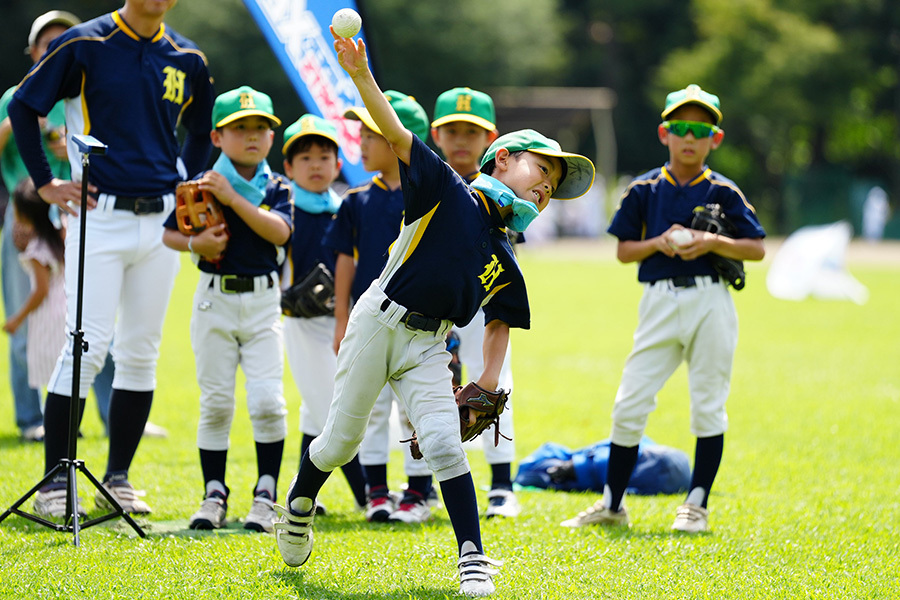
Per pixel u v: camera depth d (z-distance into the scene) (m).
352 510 15.91
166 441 20.64
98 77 14.30
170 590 10.91
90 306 14.14
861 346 37.44
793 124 125.69
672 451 17.41
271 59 102.12
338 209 15.77
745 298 55.66
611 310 50.00
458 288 11.10
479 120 15.87
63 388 14.07
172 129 15.02
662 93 129.25
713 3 125.69
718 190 14.91
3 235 21.73
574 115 98.75
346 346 11.38
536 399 26.73
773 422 23.58
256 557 12.19
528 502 16.41
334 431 11.38
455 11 113.31
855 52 123.50
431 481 16.05
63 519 13.84
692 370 14.69
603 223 112.44
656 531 14.41
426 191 10.89
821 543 13.71
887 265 79.88
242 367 14.55
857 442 21.42
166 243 14.14
